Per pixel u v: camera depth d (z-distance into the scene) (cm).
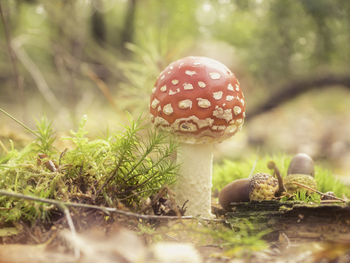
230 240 18
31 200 19
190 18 74
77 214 19
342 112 101
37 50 76
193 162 24
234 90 23
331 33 64
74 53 66
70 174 22
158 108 23
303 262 17
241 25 73
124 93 44
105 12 84
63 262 16
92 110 57
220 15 65
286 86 76
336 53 69
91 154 23
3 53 68
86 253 16
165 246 16
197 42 71
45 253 17
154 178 22
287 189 26
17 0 58
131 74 43
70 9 60
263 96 77
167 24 74
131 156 22
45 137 24
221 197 25
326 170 33
